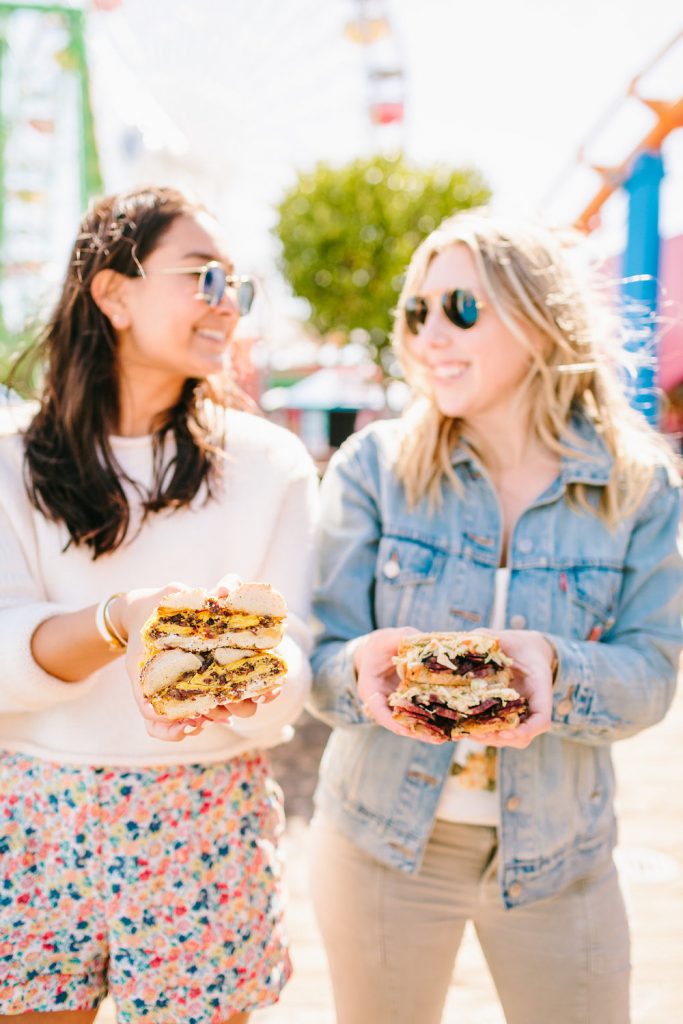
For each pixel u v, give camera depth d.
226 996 1.37
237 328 1.59
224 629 1.21
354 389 20.89
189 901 1.36
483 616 1.59
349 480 1.71
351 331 17.31
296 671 1.43
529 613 1.56
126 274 1.45
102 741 1.38
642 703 1.48
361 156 17.11
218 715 1.21
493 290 1.55
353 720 1.50
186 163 10.17
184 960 1.35
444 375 1.60
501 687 1.34
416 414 1.76
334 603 1.64
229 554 1.51
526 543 1.59
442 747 1.54
